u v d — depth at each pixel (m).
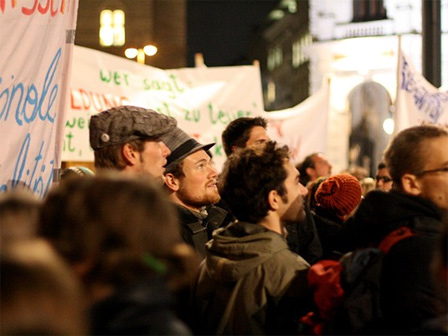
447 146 2.34
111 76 6.30
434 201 2.34
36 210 1.80
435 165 2.32
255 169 2.56
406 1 44.94
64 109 3.47
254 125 4.36
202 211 3.78
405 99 7.15
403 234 2.26
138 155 3.08
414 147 2.34
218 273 2.51
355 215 2.43
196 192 3.40
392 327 2.21
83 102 6.06
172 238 1.72
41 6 3.22
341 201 3.38
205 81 7.17
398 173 2.38
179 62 31.31
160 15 31.38
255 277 2.45
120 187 1.71
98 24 31.09
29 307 1.24
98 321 1.60
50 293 1.26
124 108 3.13
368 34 46.41
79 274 1.66
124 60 6.44
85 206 1.68
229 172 2.61
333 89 46.16
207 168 3.46
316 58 47.22
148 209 1.70
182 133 3.48
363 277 2.24
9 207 1.79
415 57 45.56
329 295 2.27
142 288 1.63
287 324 2.41
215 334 2.50
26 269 1.27
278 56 69.12
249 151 2.61
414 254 2.18
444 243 1.76
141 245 1.66
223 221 3.73
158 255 1.69
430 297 2.13
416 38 45.47
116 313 1.60
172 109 6.83
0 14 3.02
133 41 31.08
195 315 2.63
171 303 1.68
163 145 3.17
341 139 45.31
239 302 2.45
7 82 3.05
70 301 1.28
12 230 1.72
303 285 2.44
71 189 1.72
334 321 2.27
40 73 3.23
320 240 3.42
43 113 3.26
